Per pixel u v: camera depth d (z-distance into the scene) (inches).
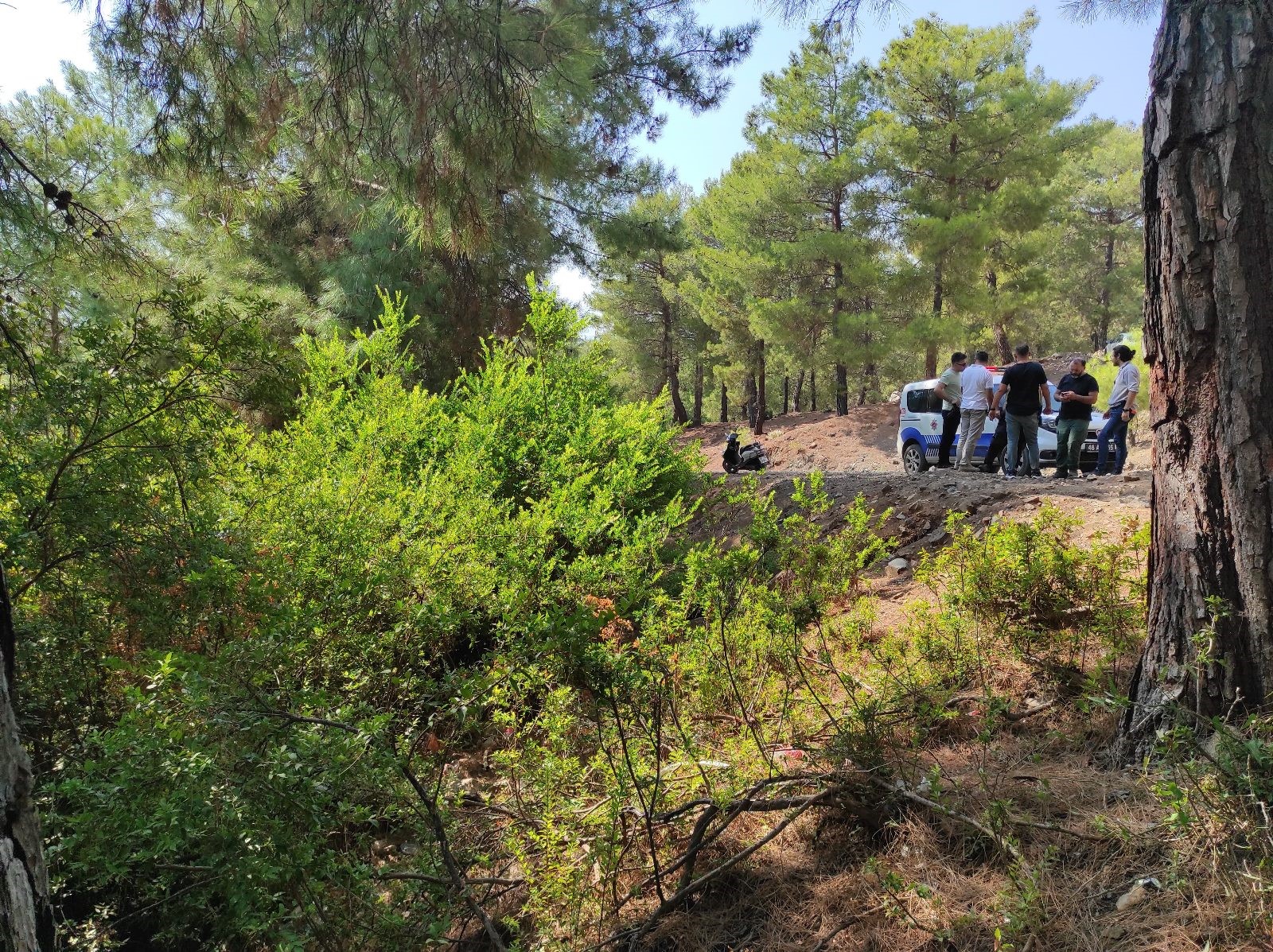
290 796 100.7
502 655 145.6
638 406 345.1
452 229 231.0
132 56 202.2
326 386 290.2
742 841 140.3
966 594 175.2
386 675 155.9
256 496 188.1
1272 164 121.4
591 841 130.8
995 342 1275.8
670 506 259.6
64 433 150.9
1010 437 396.5
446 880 123.8
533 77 236.4
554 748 145.0
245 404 172.2
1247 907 96.1
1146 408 666.2
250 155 224.4
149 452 154.2
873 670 171.8
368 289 530.0
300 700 120.5
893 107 1047.0
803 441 1181.7
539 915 124.3
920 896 115.3
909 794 130.0
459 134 214.2
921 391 580.4
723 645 162.1
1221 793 108.2
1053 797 127.5
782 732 157.2
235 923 106.0
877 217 1059.9
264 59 210.1
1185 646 127.6
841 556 191.6
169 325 163.2
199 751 101.7
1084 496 288.7
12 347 156.0
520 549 189.9
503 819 149.7
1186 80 126.5
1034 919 102.4
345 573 164.4
